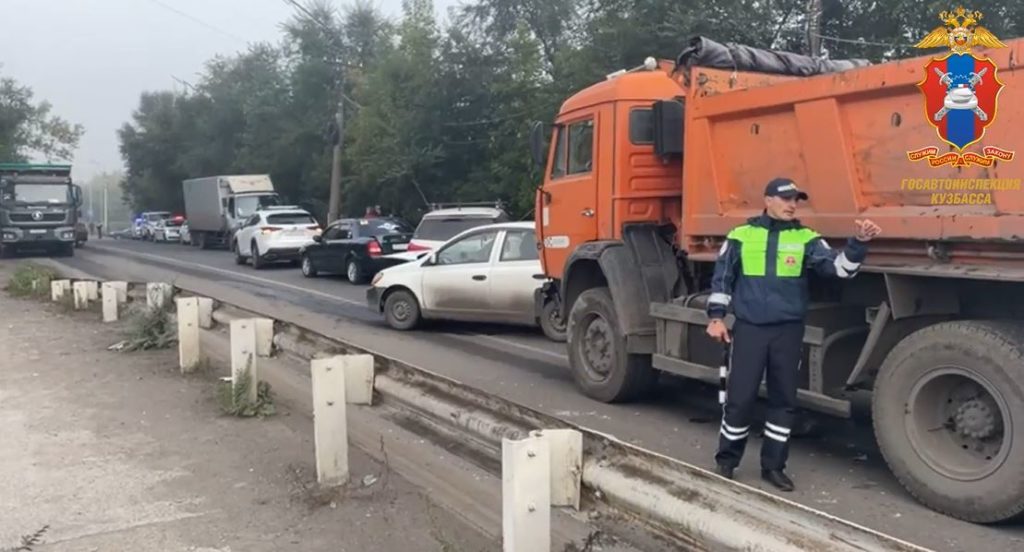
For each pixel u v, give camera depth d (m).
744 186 6.98
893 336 5.93
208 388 8.73
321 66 45.44
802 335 5.84
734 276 5.91
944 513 5.45
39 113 54.06
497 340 12.73
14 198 34.28
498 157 31.22
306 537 5.02
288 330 7.75
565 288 9.12
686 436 7.39
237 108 57.25
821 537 3.08
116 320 13.48
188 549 4.86
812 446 7.04
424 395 5.50
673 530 3.62
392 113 34.38
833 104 6.09
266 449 6.69
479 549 4.80
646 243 8.29
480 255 13.14
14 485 5.96
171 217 54.69
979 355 5.14
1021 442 4.99
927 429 5.53
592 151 8.76
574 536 4.97
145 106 70.88
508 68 32.16
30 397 8.60
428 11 35.78
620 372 8.33
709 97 7.21
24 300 17.31
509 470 3.98
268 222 28.14
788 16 19.61
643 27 21.58
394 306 13.85
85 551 4.85
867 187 5.96
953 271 5.36
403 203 35.56
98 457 6.57
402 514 5.35
